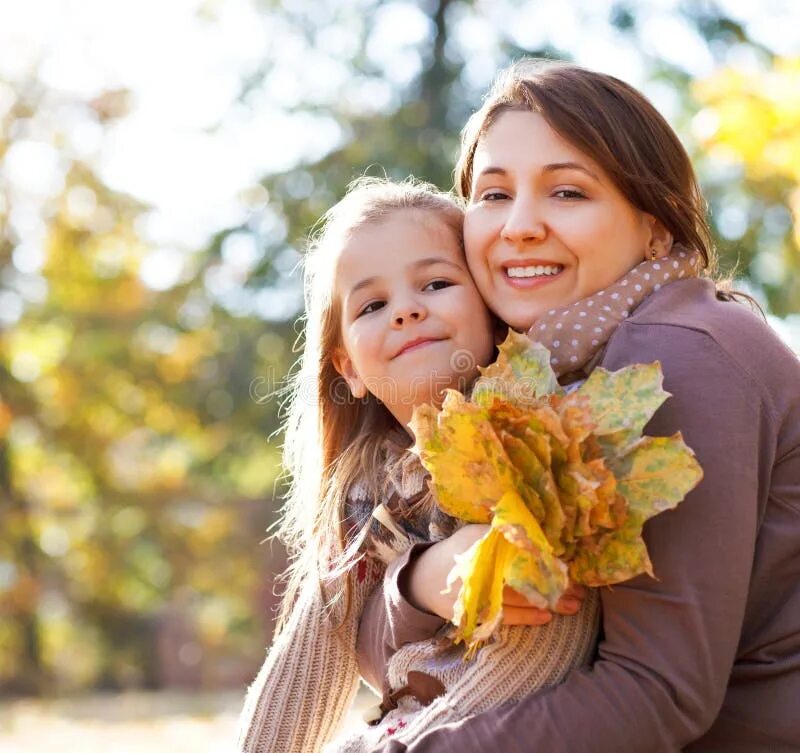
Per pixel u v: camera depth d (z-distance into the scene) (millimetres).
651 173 2033
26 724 9977
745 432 1769
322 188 17000
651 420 1782
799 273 10414
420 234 2191
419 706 2000
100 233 19578
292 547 2531
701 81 6258
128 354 19375
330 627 2246
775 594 1839
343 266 2229
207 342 19094
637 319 1896
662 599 1732
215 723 9125
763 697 1832
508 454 1701
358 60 17250
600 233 1983
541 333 1964
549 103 2010
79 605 21438
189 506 21406
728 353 1812
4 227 19219
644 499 1664
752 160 6055
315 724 2262
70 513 20797
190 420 19484
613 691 1733
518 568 1620
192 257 18266
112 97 19062
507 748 1743
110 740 8453
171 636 22016
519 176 2023
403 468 2137
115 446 20922
